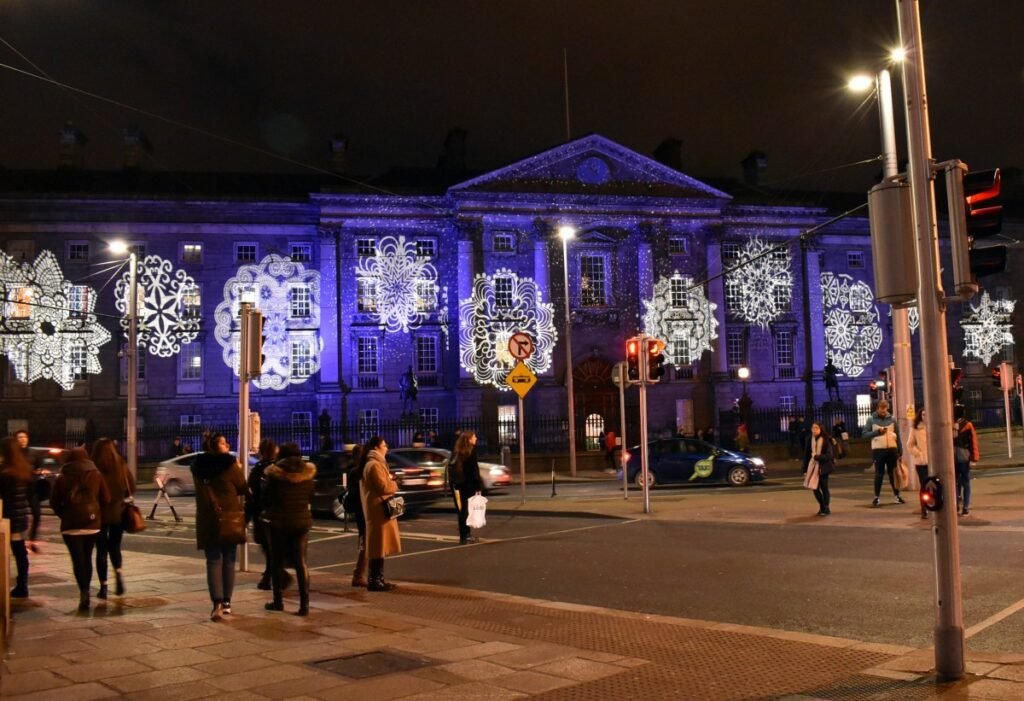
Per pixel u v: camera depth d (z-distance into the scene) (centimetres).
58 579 1259
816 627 918
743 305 5347
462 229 4922
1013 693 637
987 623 876
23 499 1109
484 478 2819
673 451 2917
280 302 4888
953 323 5753
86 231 4744
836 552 1351
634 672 741
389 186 5228
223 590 968
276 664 763
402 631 899
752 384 5306
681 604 1055
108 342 4738
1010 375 3300
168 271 4806
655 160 5225
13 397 4634
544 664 766
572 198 5034
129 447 3266
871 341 5575
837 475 3136
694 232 5247
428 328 4981
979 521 1562
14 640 850
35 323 4650
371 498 1187
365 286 4944
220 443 985
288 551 1009
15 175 4981
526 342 2347
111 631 894
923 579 1119
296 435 4772
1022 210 6047
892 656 779
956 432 1623
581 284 5081
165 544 1788
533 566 1373
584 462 4006
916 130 749
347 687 691
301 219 4978
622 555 1437
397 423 4481
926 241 737
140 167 5244
